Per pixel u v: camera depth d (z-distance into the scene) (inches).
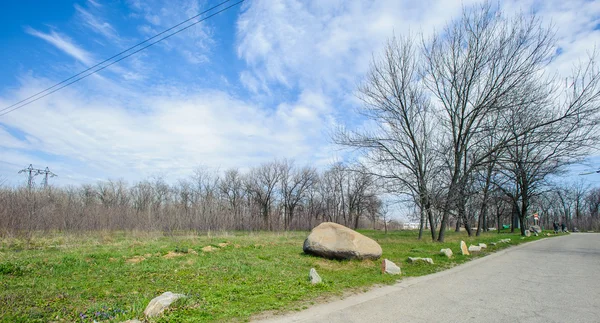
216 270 378.9
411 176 893.8
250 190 2400.3
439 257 536.7
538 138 756.0
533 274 400.8
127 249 512.1
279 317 231.5
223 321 221.9
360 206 2255.2
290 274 377.1
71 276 332.8
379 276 376.2
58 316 220.8
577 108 681.6
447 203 837.8
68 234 730.8
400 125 908.0
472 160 888.3
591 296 286.7
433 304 263.9
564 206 2652.6
